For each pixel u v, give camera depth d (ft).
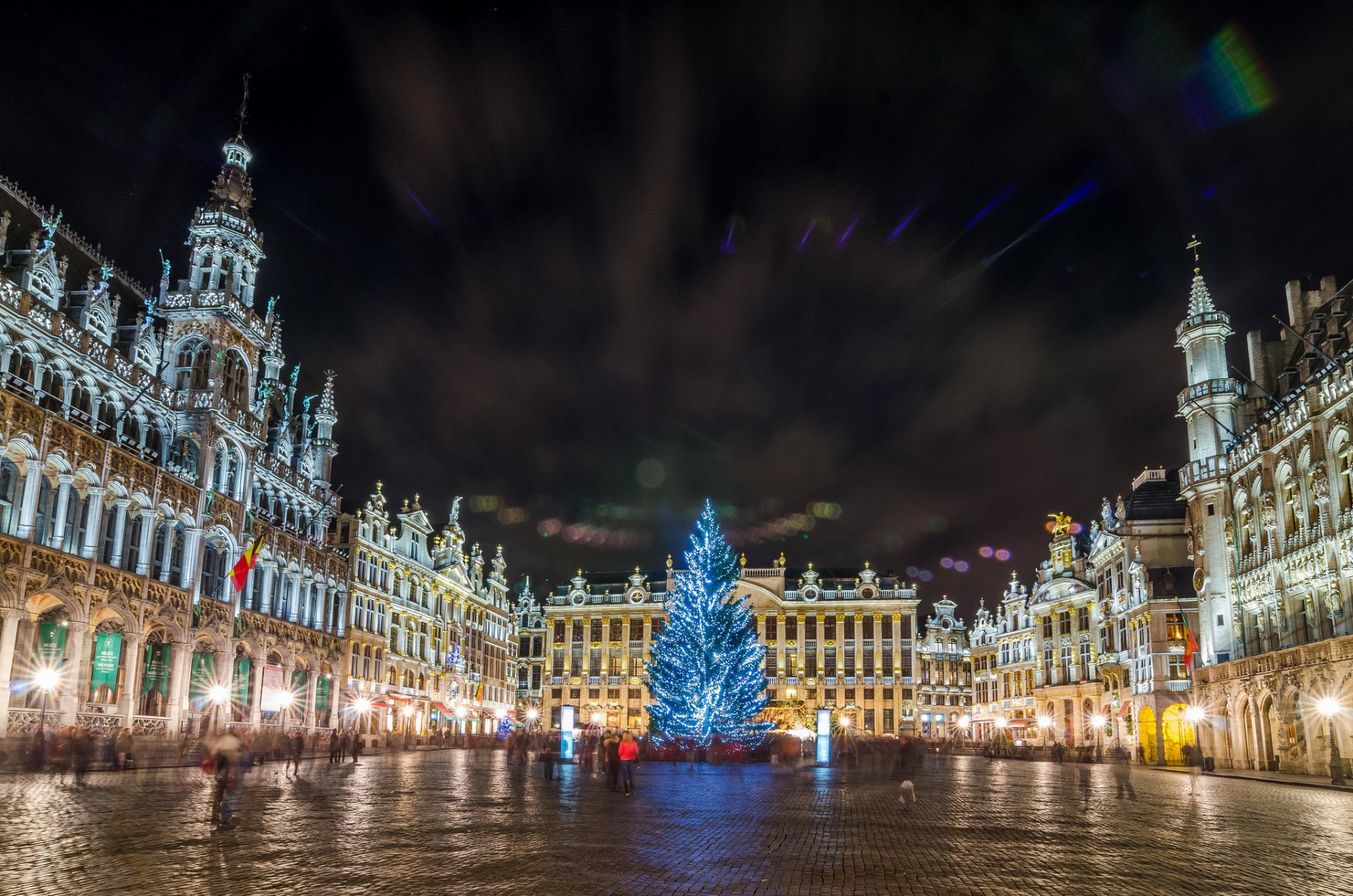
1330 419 162.09
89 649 146.30
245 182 203.62
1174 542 262.26
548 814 77.77
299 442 247.50
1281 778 157.28
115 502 155.94
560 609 439.22
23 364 144.25
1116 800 105.50
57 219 162.71
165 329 189.37
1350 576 155.84
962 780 143.43
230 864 49.42
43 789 92.27
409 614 288.92
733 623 201.77
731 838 64.75
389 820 71.87
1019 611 367.04
